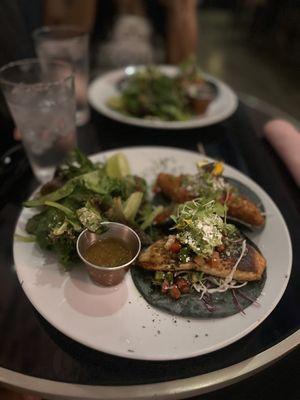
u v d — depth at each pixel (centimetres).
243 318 24
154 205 35
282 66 121
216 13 166
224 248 27
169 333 23
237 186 35
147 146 43
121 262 26
